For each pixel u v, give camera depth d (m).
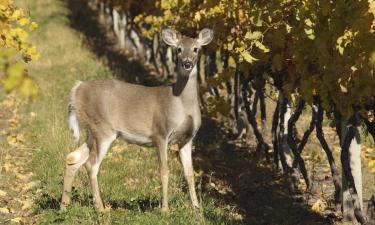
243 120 22.55
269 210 15.05
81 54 40.19
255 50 14.74
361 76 10.00
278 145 17.83
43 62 37.25
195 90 12.82
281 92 16.61
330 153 14.80
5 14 8.65
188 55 12.55
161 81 33.59
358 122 13.43
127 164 17.58
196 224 12.16
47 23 51.16
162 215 12.46
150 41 38.47
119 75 34.34
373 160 14.19
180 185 15.91
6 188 15.34
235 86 22.31
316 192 16.58
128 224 11.90
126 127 13.12
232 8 16.61
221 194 16.11
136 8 36.53
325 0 10.32
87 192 14.23
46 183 15.36
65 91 29.66
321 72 11.42
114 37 48.81
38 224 12.18
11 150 19.20
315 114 15.91
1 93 28.20
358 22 9.59
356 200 12.68
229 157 20.14
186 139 13.13
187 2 21.88
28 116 24.30
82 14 56.41
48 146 18.89
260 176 18.05
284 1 12.87
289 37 13.25
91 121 13.27
